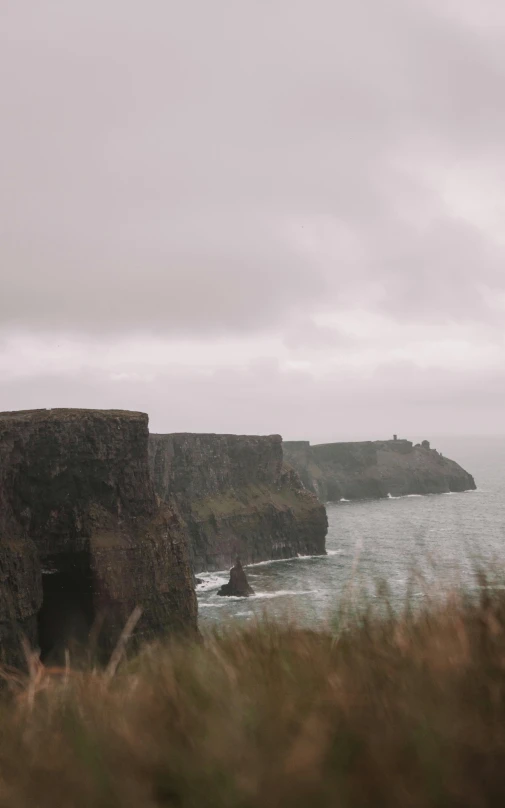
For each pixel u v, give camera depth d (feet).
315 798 14.05
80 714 19.84
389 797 13.89
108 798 15.19
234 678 20.38
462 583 24.04
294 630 25.49
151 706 19.56
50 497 331.98
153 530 354.54
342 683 18.01
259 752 15.30
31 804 15.57
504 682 16.39
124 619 326.24
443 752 14.42
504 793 13.83
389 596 25.29
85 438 340.59
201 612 377.09
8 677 25.48
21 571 304.30
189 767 15.17
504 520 624.18
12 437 318.24
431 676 17.53
